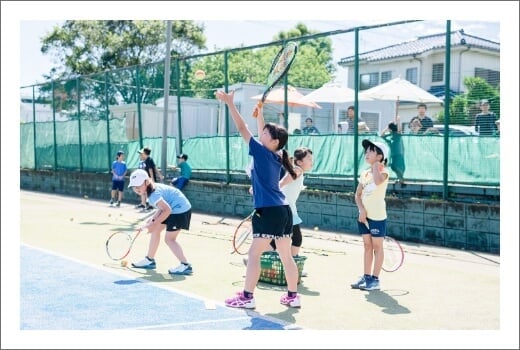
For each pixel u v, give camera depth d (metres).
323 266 9.75
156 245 9.21
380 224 8.03
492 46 25.50
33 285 7.96
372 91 18.23
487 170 12.03
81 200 21.84
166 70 18.20
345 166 14.39
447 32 12.46
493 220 11.61
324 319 6.66
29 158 27.30
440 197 12.85
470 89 13.10
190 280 8.44
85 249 10.88
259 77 33.19
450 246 12.22
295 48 6.93
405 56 27.09
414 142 13.07
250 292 6.95
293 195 8.38
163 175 18.30
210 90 24.59
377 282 8.11
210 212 17.58
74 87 24.47
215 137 17.78
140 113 20.73
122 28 35.66
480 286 8.46
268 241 6.86
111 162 22.41
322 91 19.50
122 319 6.46
